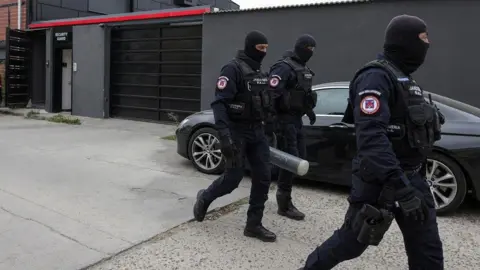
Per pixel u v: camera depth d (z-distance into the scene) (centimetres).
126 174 598
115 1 1485
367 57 785
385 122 216
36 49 1391
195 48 1063
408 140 226
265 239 377
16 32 1327
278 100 413
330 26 817
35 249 350
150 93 1155
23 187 521
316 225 422
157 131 1006
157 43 1125
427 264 236
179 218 429
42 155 712
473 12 688
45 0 1353
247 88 361
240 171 379
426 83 731
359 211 226
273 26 880
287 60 423
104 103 1205
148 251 353
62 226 400
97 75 1209
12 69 1331
